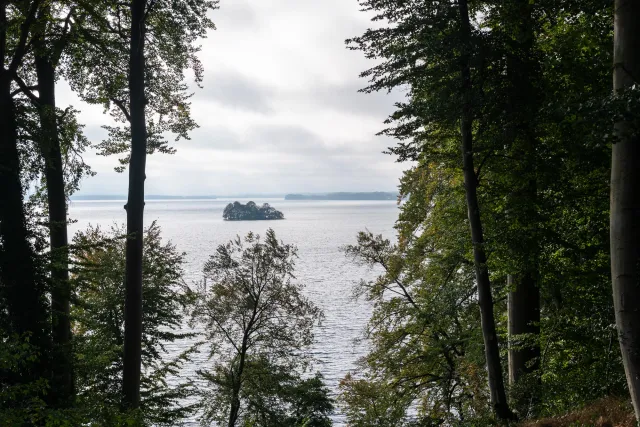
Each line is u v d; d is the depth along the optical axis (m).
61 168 17.16
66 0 15.80
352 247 23.67
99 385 18.70
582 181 13.12
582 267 12.97
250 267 24.94
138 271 15.10
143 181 15.05
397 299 22.64
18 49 14.78
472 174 12.21
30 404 10.67
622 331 7.02
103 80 17.44
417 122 12.16
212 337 24.69
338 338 63.84
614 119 6.11
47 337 15.19
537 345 14.29
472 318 20.56
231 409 23.20
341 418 37.06
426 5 11.65
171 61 16.88
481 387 17.31
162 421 19.39
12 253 14.99
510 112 11.33
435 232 20.05
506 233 13.05
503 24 12.61
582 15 12.84
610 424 9.08
